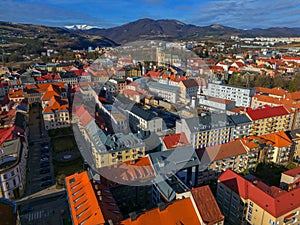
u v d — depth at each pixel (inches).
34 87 6766.7
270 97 5679.1
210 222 1910.7
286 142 3646.7
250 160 3388.3
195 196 2003.0
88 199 2128.4
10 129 3784.5
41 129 5027.1
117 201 2637.8
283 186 2896.2
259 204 2294.5
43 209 2780.5
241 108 4778.5
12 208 2025.1
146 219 1877.5
